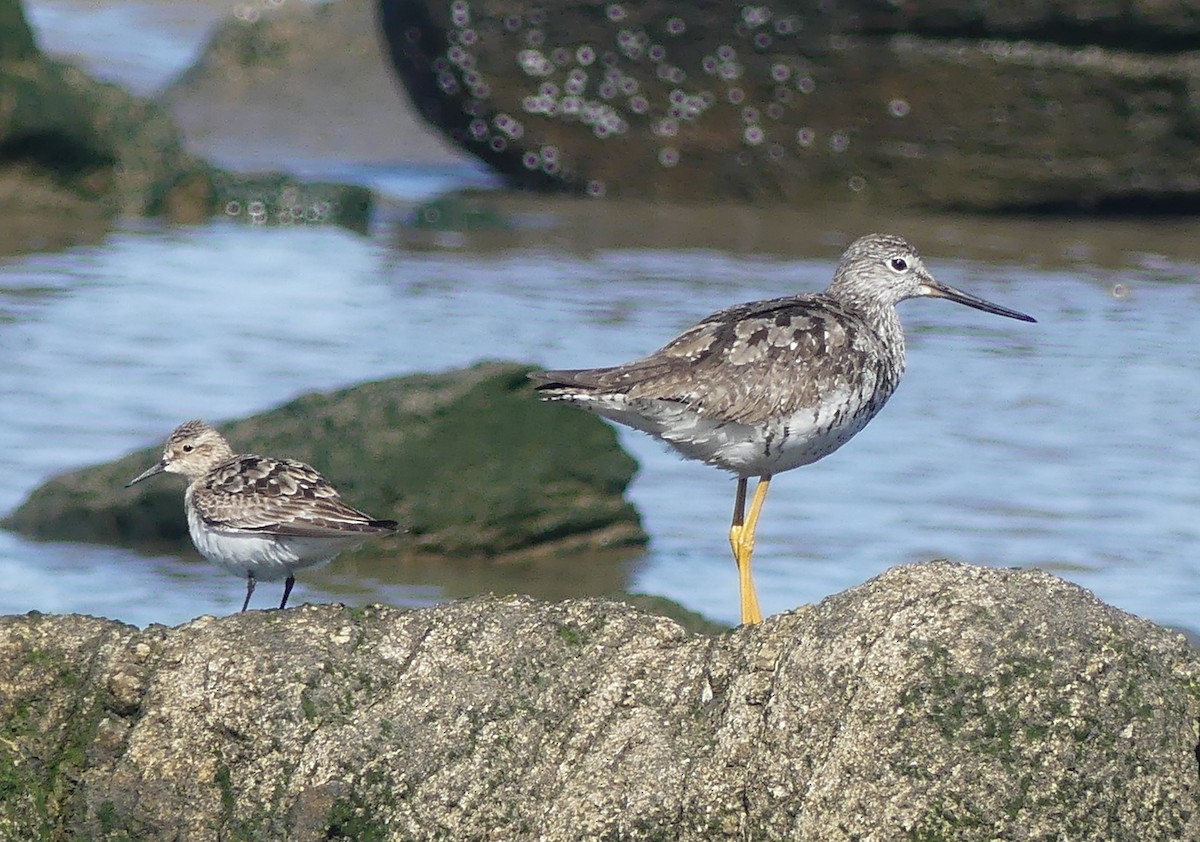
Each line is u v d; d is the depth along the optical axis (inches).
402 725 348.5
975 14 1092.5
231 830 348.5
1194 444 695.1
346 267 978.1
